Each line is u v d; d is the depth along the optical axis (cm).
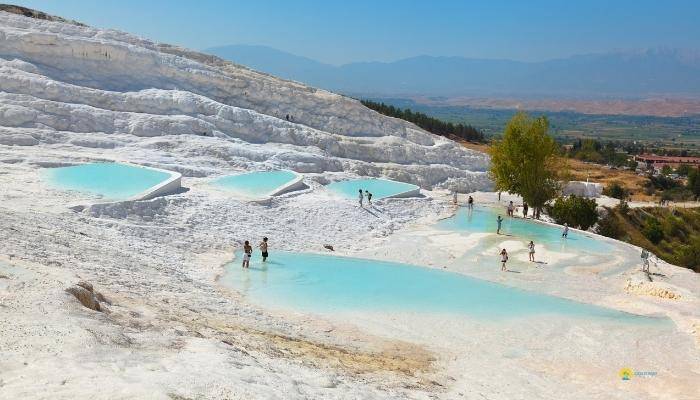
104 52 6069
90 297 1455
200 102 6175
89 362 1038
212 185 4481
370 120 7806
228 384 1055
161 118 5578
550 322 2448
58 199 3238
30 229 2317
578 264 3500
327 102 7575
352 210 4538
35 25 6412
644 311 2652
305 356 1584
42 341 1084
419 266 3359
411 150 7456
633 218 8438
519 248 3872
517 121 5747
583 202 6469
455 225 4688
